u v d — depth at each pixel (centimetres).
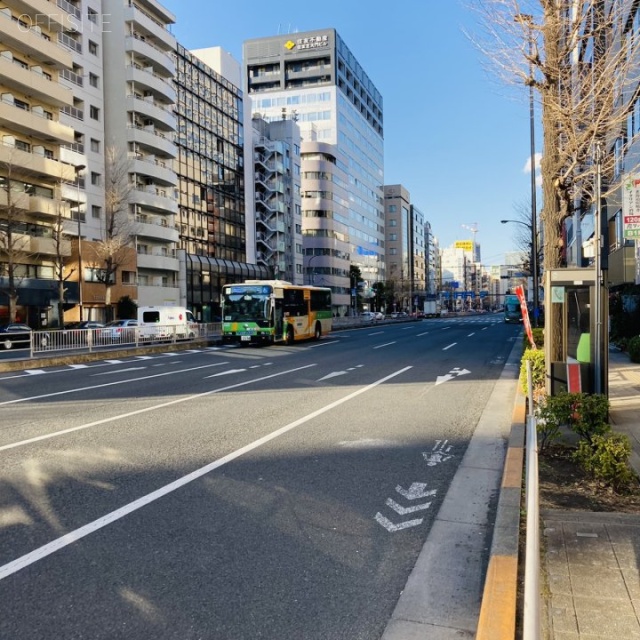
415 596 327
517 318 5850
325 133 9594
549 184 1055
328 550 388
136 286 4650
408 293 12156
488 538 411
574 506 448
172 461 606
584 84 952
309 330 2947
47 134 3747
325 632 289
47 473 562
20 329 2786
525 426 711
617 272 2364
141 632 288
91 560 368
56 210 3778
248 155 7088
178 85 5572
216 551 384
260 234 7469
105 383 1304
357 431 761
